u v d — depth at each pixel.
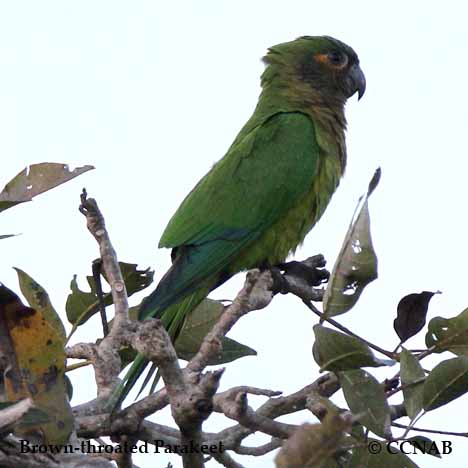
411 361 6.93
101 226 7.50
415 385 6.87
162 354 6.05
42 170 7.52
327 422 4.82
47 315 7.70
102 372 7.64
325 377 7.38
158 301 10.62
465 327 7.36
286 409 7.39
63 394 6.54
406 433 6.75
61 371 6.54
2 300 6.42
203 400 6.04
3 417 5.55
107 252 7.55
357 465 6.79
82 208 7.48
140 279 8.67
